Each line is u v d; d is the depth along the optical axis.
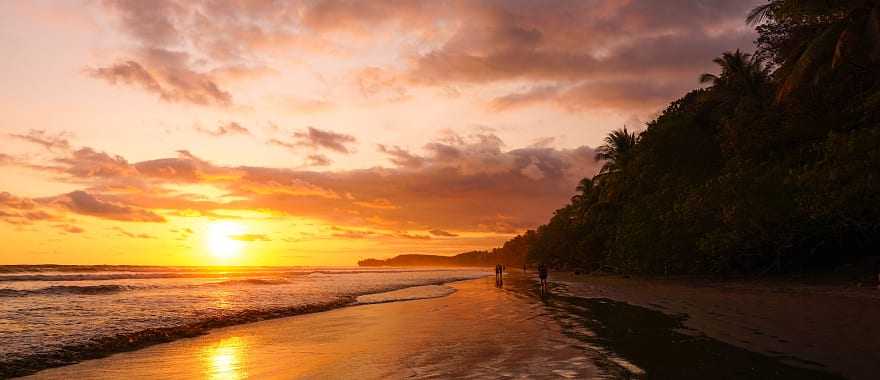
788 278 27.17
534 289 34.94
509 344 11.48
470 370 8.87
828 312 13.43
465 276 79.19
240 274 78.31
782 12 26.69
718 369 7.99
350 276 76.94
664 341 10.92
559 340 11.73
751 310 15.06
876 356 8.27
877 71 26.72
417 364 9.60
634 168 50.97
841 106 28.09
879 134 20.78
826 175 21.95
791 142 30.48
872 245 24.38
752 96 37.41
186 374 9.70
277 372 9.55
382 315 19.52
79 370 10.24
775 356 8.62
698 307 17.03
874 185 19.83
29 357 11.43
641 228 39.38
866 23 22.30
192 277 61.12
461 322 16.36
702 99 45.41
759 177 27.08
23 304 24.42
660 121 54.19
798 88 28.80
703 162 43.16
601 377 7.95
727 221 27.34
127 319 18.36
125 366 10.52
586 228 64.81
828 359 8.22
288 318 19.00
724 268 32.22
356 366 9.68
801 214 24.23
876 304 14.75
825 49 24.22
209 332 15.34
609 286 33.09
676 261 35.94
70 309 22.02
